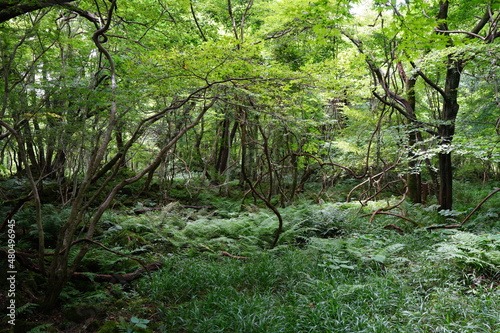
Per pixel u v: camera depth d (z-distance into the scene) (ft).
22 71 21.11
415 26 18.76
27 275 15.42
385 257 19.03
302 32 31.78
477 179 53.42
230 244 22.00
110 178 14.92
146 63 17.48
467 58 28.30
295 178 37.93
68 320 13.66
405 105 33.99
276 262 19.27
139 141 33.73
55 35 21.71
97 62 27.30
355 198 41.93
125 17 26.03
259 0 37.58
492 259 17.17
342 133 38.14
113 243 21.84
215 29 36.86
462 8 28.07
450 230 25.44
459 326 12.63
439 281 16.62
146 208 31.09
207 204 37.40
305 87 18.69
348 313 13.79
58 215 21.47
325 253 20.56
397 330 12.70
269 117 27.89
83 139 21.79
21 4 18.33
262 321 13.21
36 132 21.24
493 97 33.35
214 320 13.58
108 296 15.58
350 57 20.02
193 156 44.06
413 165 37.40
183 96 21.91
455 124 33.81
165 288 16.40
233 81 17.79
